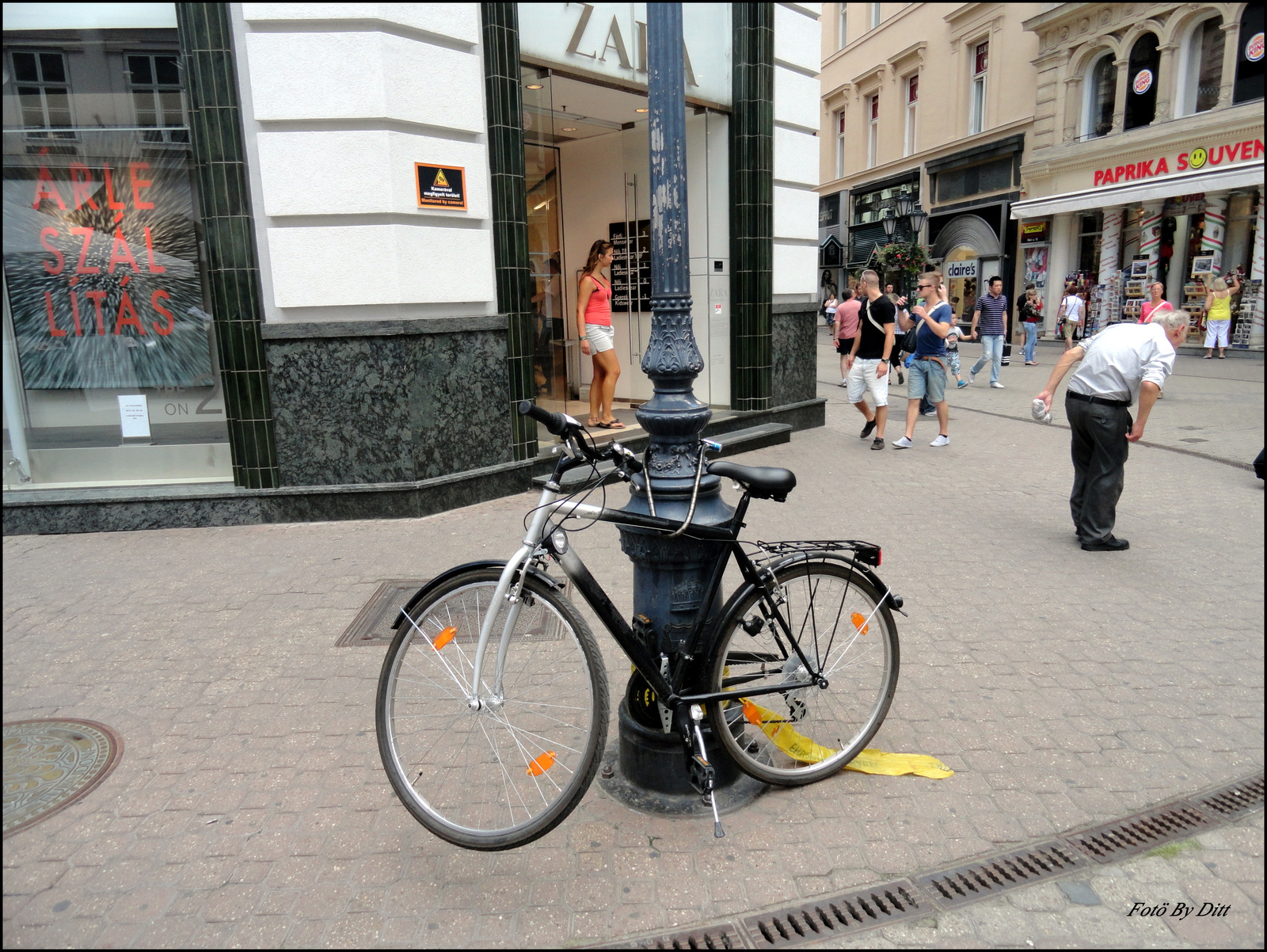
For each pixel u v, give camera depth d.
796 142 9.30
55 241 6.11
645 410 2.72
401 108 5.89
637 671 2.84
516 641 2.54
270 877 2.45
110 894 2.38
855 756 2.99
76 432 6.31
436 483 6.29
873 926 2.22
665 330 2.69
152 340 6.24
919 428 10.15
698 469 2.72
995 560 5.14
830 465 8.07
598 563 5.17
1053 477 7.42
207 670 3.81
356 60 5.72
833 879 2.41
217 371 6.27
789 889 2.37
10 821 2.71
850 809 2.74
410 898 2.36
